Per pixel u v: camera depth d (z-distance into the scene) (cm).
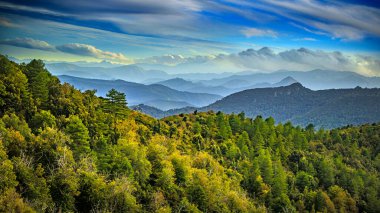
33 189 6200
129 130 11762
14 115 8238
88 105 11444
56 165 7294
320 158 17650
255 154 16500
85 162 7700
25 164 6562
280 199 12612
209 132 16500
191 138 14938
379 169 19850
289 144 19375
